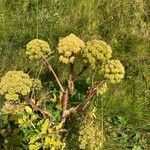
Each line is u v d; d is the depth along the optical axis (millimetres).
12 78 934
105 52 949
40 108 1077
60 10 1427
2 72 1252
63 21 1390
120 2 1436
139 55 1356
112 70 952
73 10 1408
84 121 1039
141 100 1238
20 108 1046
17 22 1391
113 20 1412
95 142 1036
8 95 928
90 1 1428
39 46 984
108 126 1189
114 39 1373
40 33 1356
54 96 1107
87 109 1059
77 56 969
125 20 1413
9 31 1362
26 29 1369
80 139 1025
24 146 1068
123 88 1257
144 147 1165
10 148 1050
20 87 929
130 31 1396
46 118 1053
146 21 1429
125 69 1326
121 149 1147
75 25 1379
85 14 1401
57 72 1249
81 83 1211
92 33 1372
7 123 1084
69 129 1064
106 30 1395
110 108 1206
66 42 946
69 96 1143
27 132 1052
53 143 1019
